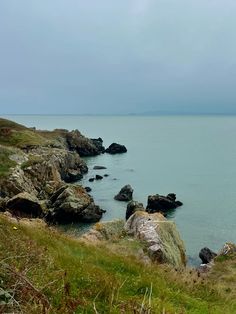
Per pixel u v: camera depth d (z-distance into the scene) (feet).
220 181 268.82
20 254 34.47
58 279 31.83
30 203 155.33
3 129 291.38
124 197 208.13
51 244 50.96
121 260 51.19
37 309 23.71
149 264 57.31
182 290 47.19
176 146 528.22
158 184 257.34
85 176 284.82
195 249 135.03
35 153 255.70
